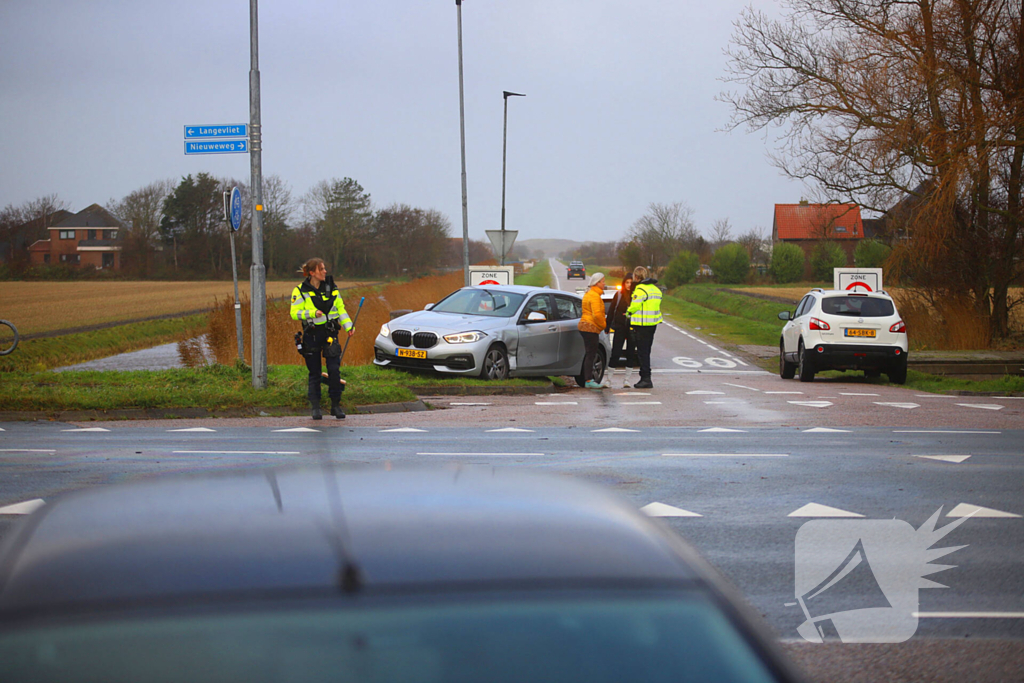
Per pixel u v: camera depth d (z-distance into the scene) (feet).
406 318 52.75
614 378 62.75
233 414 39.58
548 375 55.83
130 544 5.32
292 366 53.26
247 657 4.50
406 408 42.45
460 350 50.06
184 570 4.99
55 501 6.51
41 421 37.14
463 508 6.16
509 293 55.21
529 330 53.62
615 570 5.36
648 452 29.01
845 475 25.35
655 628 4.97
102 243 377.71
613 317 60.44
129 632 4.55
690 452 29.09
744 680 4.80
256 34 40.55
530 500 6.48
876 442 31.73
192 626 4.59
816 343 59.52
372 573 5.05
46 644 4.47
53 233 382.42
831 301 60.59
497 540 5.58
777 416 40.01
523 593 5.01
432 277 161.17
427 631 4.72
